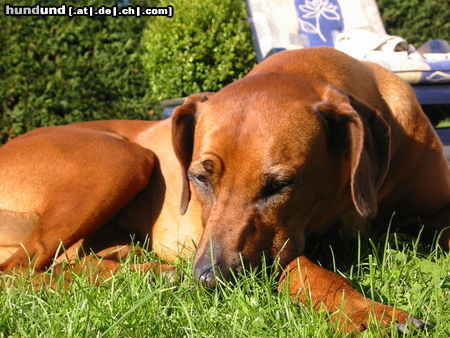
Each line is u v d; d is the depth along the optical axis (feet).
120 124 4.21
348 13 7.89
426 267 3.28
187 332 2.82
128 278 3.17
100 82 7.71
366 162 3.15
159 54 7.11
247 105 3.19
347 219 3.54
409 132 3.67
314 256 3.54
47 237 3.62
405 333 2.70
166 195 3.89
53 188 3.73
